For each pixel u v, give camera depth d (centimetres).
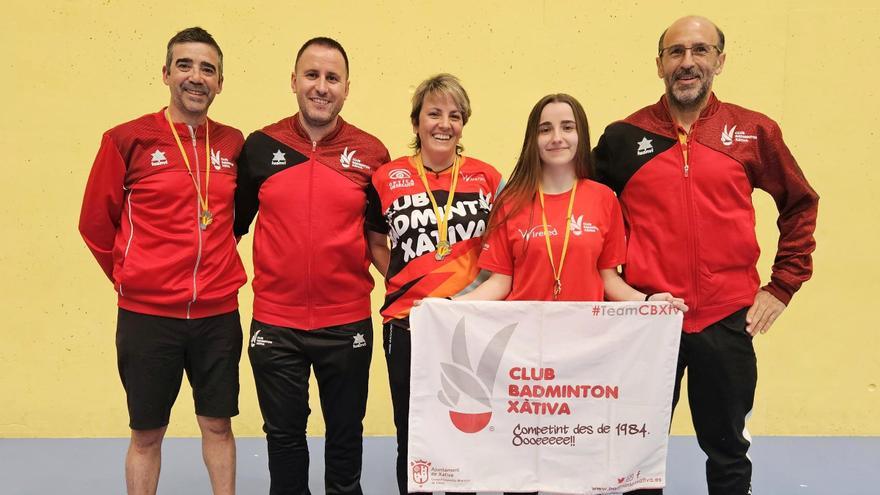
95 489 352
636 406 247
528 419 247
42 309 424
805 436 433
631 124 271
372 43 422
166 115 271
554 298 250
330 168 268
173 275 262
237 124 423
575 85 426
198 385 278
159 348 266
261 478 368
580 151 255
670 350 245
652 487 250
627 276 265
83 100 417
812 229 266
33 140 417
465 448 247
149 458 276
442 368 246
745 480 264
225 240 273
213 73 269
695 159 257
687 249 255
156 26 417
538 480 248
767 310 264
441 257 255
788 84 422
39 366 426
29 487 354
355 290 272
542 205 253
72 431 429
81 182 420
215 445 282
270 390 267
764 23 420
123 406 430
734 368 259
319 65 263
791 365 434
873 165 425
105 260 276
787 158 264
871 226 427
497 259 255
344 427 275
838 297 430
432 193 259
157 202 262
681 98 257
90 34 414
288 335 265
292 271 262
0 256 421
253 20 419
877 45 418
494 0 422
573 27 423
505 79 425
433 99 257
